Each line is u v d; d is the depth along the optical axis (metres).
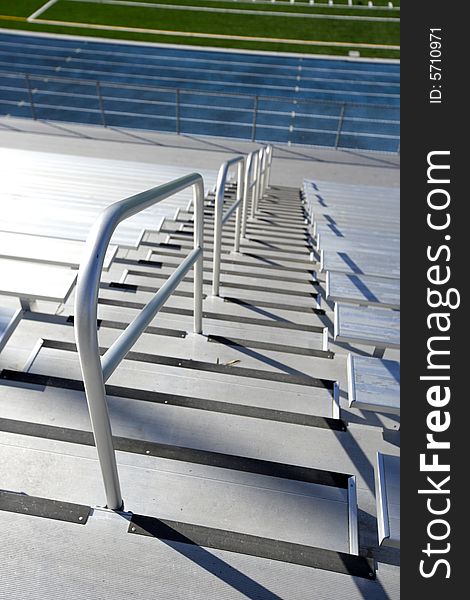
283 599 1.02
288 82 13.53
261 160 4.88
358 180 7.64
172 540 1.08
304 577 1.06
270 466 1.33
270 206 5.66
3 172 4.32
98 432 0.94
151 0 18.98
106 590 0.98
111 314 2.14
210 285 2.73
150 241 3.43
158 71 13.85
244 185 3.65
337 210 4.61
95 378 0.83
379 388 1.47
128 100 12.15
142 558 1.04
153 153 7.81
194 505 1.20
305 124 11.18
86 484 1.21
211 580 1.02
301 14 18.30
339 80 13.76
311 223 4.38
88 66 13.93
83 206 2.89
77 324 0.77
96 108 11.69
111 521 1.09
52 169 4.64
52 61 14.12
